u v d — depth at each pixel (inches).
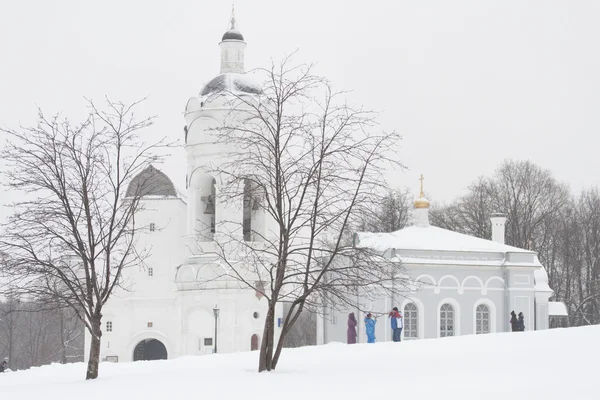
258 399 1107.9
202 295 3533.5
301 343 4264.3
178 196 3882.9
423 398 1052.5
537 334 1795.0
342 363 1509.6
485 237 4399.6
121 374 1599.4
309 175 1428.4
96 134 1739.7
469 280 3120.1
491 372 1230.3
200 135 3494.1
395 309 2256.4
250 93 3526.1
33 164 1512.1
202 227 3516.2
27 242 1520.7
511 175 4557.1
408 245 3100.4
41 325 5036.9
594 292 4138.8
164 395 1173.1
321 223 1448.1
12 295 1529.3
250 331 3518.7
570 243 4306.1
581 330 1808.6
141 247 3850.9
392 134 1446.9
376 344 1878.7
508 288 3125.0
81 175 1524.4
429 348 1701.5
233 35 3676.2
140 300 3848.4
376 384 1186.6
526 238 4301.2
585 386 1055.6
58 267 1569.9
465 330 3100.4
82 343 4781.0
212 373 1412.4
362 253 1496.1
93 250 1536.7
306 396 1111.6
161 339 3843.5
